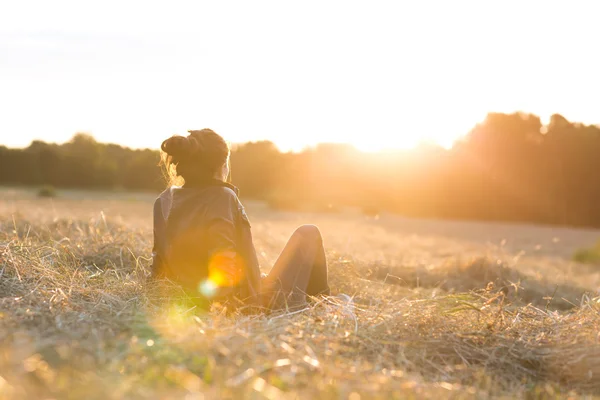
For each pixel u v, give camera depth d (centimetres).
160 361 252
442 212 4844
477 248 1378
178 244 368
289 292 399
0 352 243
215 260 348
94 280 414
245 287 370
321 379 252
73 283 396
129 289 390
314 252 417
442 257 1017
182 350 268
